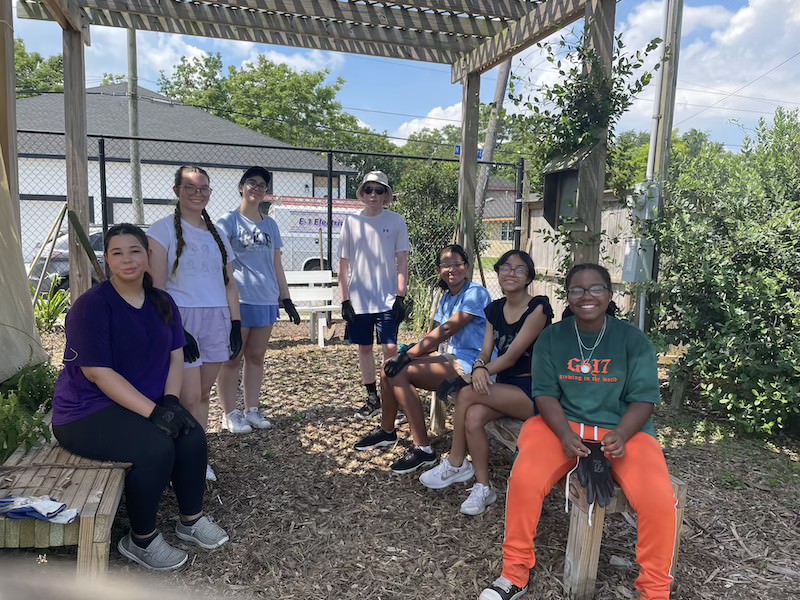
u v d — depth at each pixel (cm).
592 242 377
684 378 475
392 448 391
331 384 542
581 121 370
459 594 242
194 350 304
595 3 363
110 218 1847
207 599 231
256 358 414
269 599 234
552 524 299
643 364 250
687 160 571
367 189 446
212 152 2075
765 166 516
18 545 208
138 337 260
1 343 328
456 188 1016
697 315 457
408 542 279
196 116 2338
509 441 310
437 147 5434
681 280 473
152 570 247
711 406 477
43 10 473
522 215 804
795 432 441
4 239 346
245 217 398
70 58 478
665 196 502
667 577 223
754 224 456
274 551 268
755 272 450
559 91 374
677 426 448
